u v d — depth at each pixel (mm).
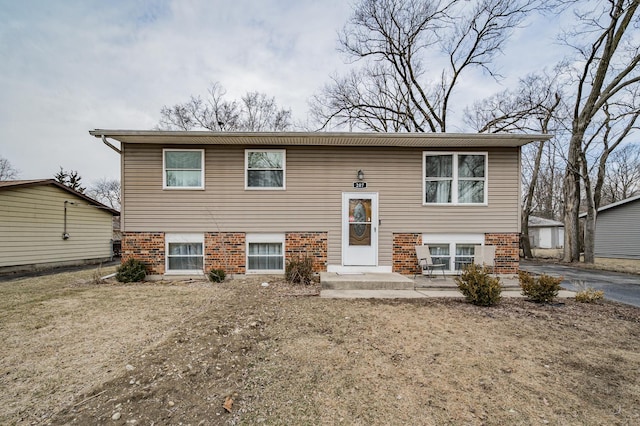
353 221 8539
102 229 15539
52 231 12836
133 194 8367
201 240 8453
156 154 8398
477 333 4316
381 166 8578
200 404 2617
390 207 8562
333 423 2402
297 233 8508
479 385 2965
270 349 3746
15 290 7062
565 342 4027
